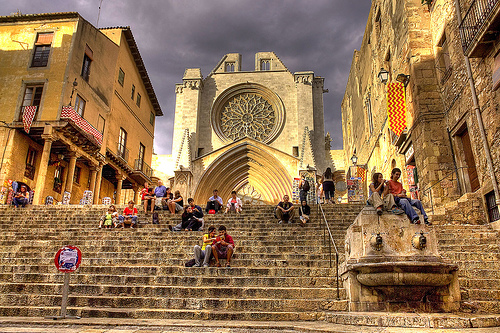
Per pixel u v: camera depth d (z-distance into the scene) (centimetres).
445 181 1398
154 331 538
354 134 3200
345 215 1374
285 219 1306
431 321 539
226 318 646
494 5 1004
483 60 1148
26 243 1096
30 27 2292
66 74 2167
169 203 1524
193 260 887
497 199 1074
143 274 847
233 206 1527
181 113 3738
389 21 1959
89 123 2317
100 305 720
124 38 2917
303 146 3142
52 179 2250
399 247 657
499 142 1076
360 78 2858
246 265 876
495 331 489
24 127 2017
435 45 1540
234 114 3753
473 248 889
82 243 1082
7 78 2184
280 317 640
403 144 1744
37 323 595
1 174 1955
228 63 3984
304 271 809
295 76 3709
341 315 589
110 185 2991
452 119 1405
